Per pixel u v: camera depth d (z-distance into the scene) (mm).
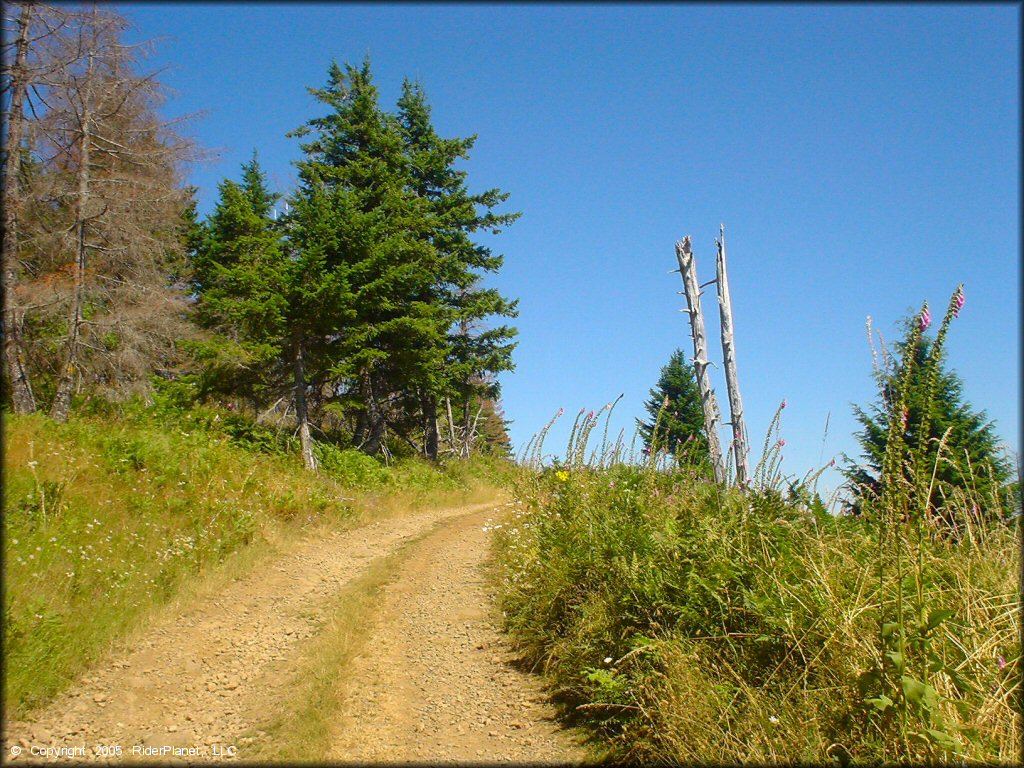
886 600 4262
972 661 3922
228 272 17578
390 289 20391
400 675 6453
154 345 17703
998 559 4555
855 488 5641
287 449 17422
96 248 16078
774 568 4863
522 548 8633
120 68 15625
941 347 3961
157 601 8031
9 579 7039
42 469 10125
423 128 27859
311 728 5238
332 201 19656
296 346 18344
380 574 10000
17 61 14609
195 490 11789
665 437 8227
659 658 4914
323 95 25672
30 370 16344
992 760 3443
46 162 16562
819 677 4246
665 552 5668
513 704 5855
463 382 27594
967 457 5070
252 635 7523
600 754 4809
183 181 18578
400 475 20703
